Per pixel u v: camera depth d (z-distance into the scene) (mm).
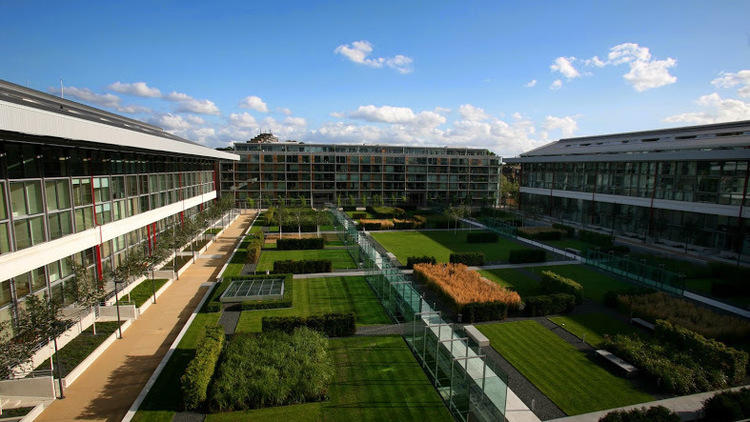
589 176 62719
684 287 29969
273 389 15656
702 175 44875
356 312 25625
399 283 25266
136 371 18328
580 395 16766
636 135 64312
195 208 52844
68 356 19016
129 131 23078
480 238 49188
